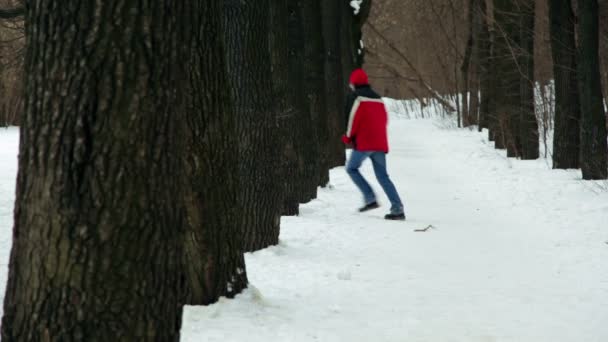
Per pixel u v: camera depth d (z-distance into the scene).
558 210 12.30
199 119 5.99
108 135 3.25
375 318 6.11
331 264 8.35
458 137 32.31
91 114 3.24
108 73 3.25
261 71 8.99
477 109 38.50
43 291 3.27
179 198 3.56
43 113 3.27
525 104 21.59
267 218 9.05
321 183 15.98
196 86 5.96
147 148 3.33
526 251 9.19
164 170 3.41
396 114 55.56
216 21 6.14
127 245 3.30
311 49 16.97
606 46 22.45
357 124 11.88
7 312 3.40
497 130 25.25
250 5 8.91
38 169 3.28
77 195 3.24
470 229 10.96
